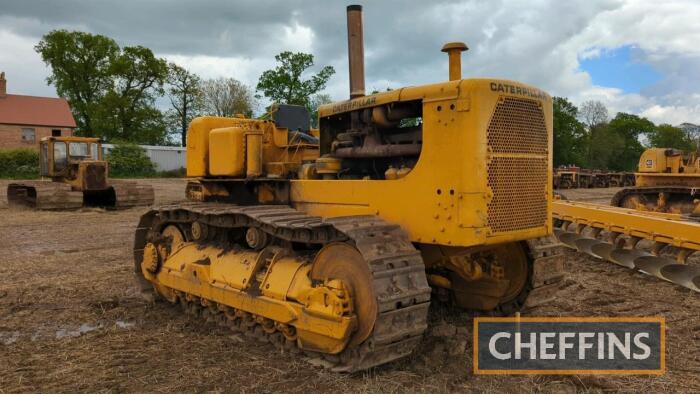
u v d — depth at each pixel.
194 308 6.42
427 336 5.43
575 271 8.61
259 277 5.46
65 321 6.28
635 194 15.37
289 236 5.19
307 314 4.71
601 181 41.44
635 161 78.62
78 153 19.36
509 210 4.61
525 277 5.65
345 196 5.25
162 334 5.78
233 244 6.24
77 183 18.50
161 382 4.52
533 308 5.96
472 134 4.36
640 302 6.84
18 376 4.67
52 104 47.72
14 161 38.19
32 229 13.59
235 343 5.48
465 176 4.36
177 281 6.47
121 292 7.50
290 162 6.23
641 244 10.88
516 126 4.64
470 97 4.36
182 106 57.53
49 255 10.12
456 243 4.38
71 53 53.72
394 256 4.37
